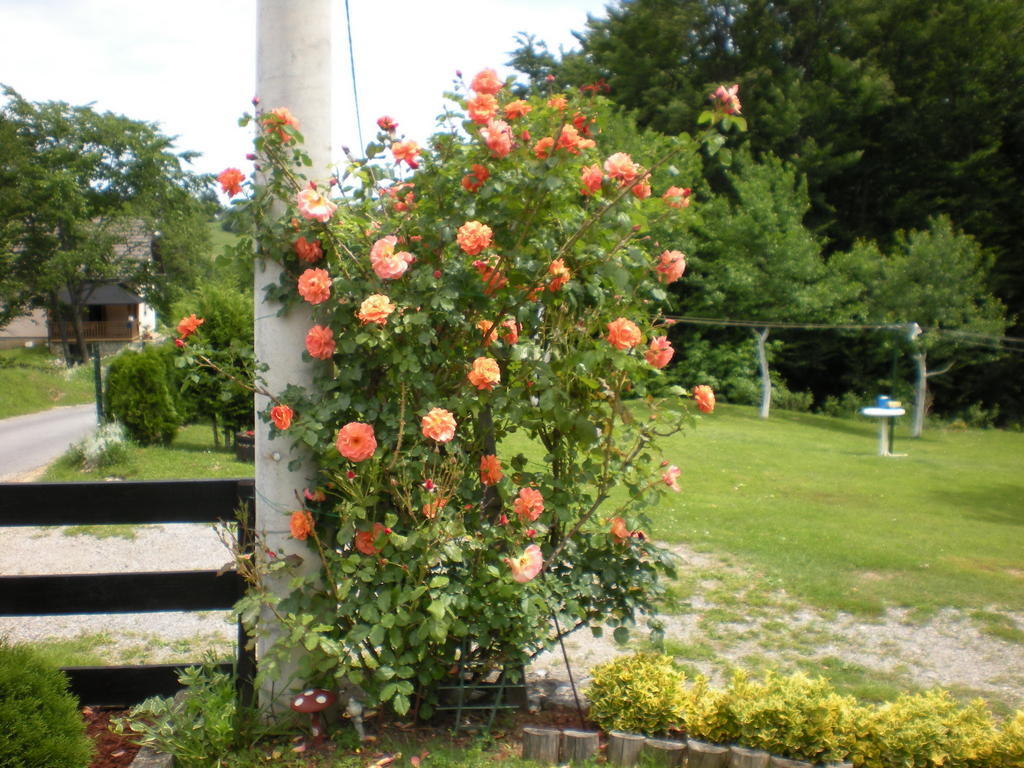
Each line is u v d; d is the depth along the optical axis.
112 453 12.06
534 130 3.48
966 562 7.82
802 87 29.62
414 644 3.15
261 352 3.43
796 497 11.48
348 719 3.57
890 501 11.57
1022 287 29.70
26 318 51.94
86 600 3.66
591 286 3.45
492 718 3.54
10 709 2.74
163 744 3.23
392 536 3.10
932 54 29.61
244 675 3.55
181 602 3.70
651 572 3.69
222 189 3.28
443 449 3.33
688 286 26.73
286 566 3.34
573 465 3.61
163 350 14.41
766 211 25.12
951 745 3.24
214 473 11.66
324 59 3.42
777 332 28.41
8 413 21.84
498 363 3.54
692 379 27.52
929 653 5.36
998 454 19.41
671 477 3.55
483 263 3.36
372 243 3.28
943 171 30.19
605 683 3.63
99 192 47.06
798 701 3.37
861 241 27.06
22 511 3.56
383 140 3.42
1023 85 29.20
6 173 39.72
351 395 3.27
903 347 24.69
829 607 6.20
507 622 3.35
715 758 3.29
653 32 30.69
